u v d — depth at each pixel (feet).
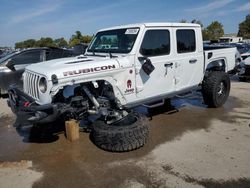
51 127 17.15
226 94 21.91
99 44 18.04
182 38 18.19
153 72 16.40
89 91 14.38
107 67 14.32
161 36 16.75
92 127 14.70
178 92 18.48
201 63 20.01
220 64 22.75
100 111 14.14
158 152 13.75
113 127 13.65
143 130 13.67
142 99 16.28
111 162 12.81
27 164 12.90
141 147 14.37
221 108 21.74
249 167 12.03
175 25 17.58
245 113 20.26
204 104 22.84
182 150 13.94
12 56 26.43
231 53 23.49
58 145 14.96
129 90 15.44
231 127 17.25
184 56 18.37
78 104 13.80
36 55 27.22
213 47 24.68
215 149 13.98
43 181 11.35
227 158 12.94
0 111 22.33
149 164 12.52
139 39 15.49
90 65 13.85
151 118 19.29
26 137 16.42
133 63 15.37
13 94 16.02
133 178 11.37
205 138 15.51
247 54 45.01
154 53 16.43
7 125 18.83
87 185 10.96
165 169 12.03
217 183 10.85
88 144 14.94
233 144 14.56
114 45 16.76
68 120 15.46
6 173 12.10
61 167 12.51
